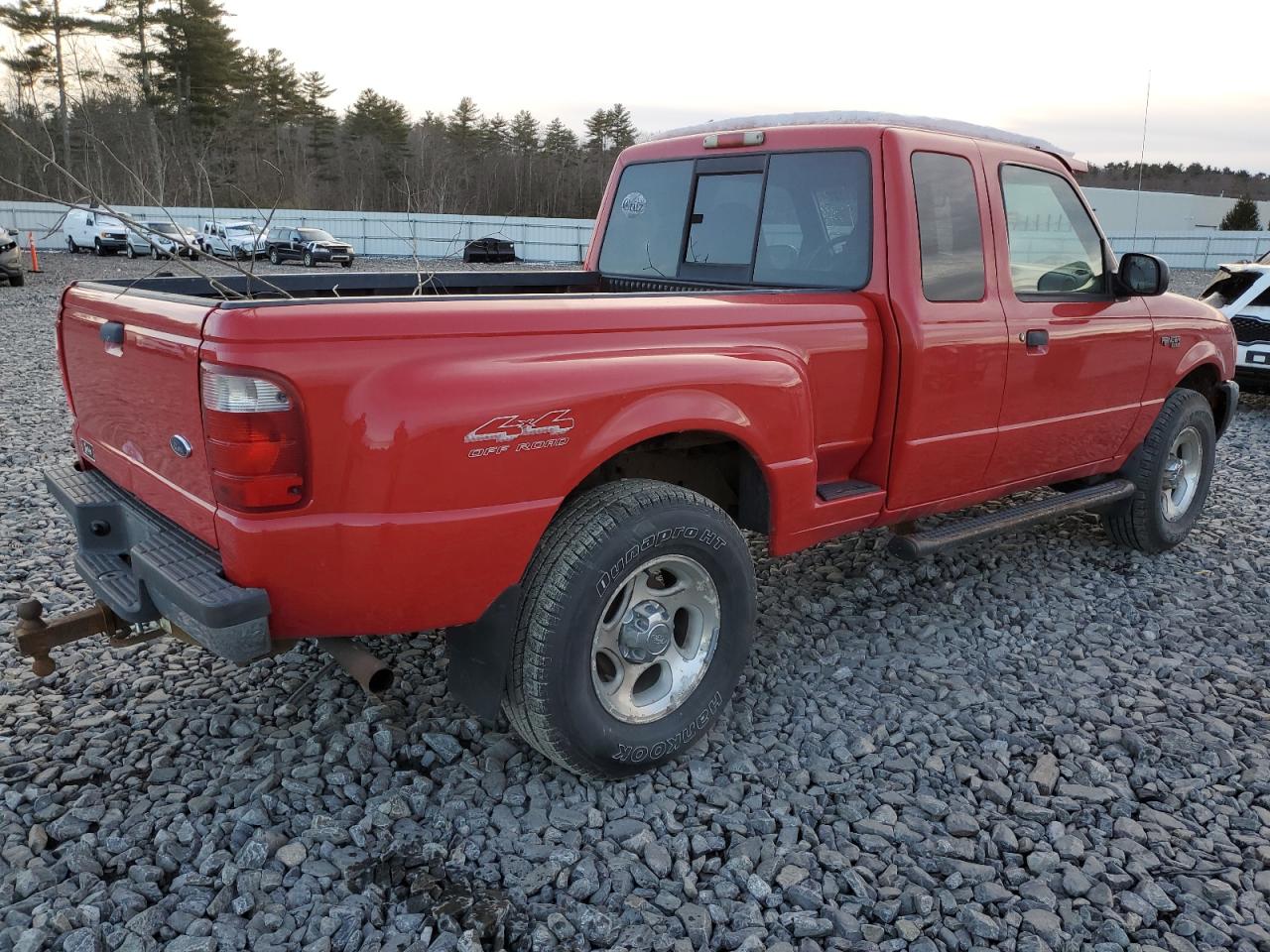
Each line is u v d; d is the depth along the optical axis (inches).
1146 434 196.2
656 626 114.5
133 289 120.4
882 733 130.7
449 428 93.5
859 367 136.6
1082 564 201.8
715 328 118.0
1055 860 104.7
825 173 146.0
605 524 105.3
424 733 123.3
